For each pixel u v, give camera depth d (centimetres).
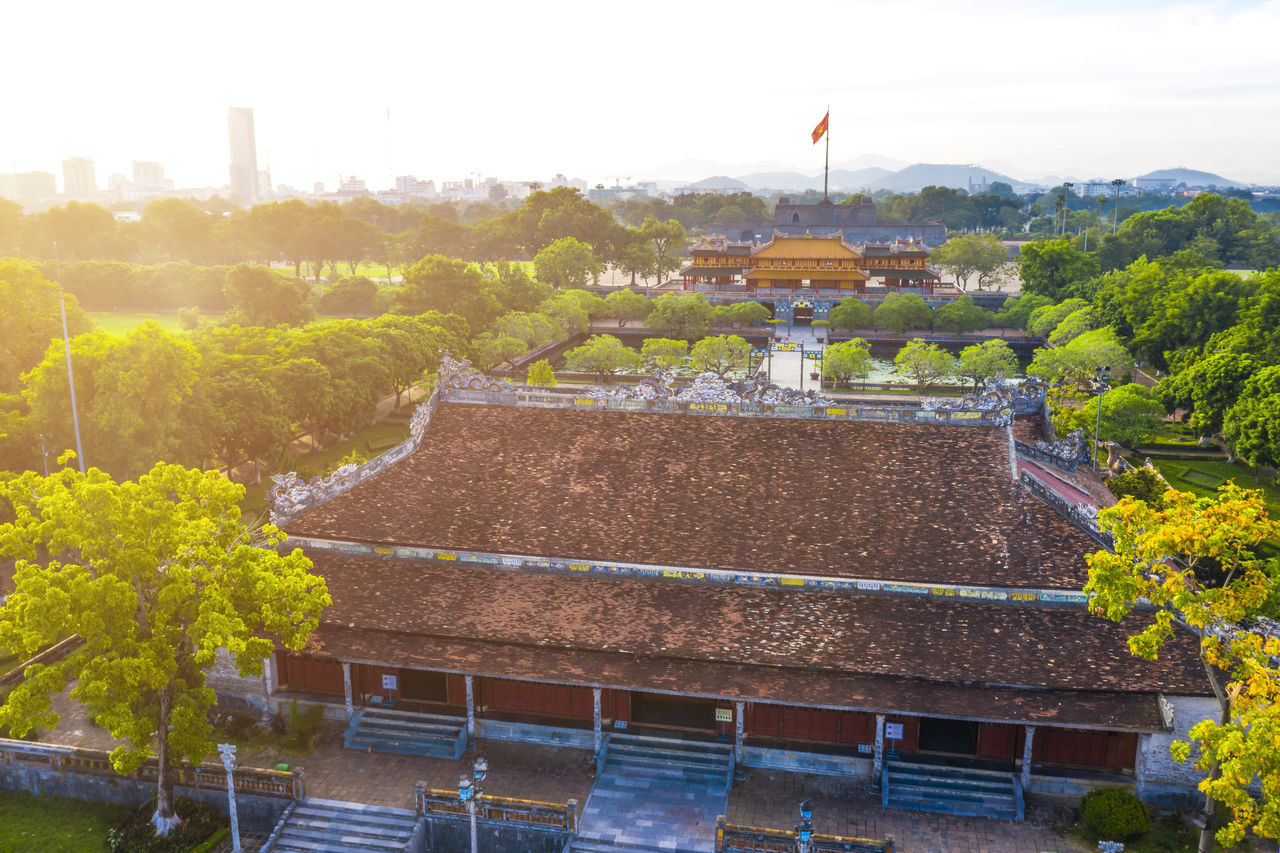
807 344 18100
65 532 3922
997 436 5303
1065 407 11262
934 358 13850
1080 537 4819
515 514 5328
